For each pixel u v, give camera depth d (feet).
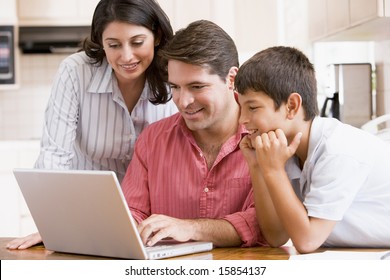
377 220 5.32
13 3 14.34
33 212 5.41
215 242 5.51
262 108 5.08
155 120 7.47
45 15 14.69
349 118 11.34
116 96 7.14
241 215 5.71
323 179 5.04
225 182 6.02
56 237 5.35
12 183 13.19
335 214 4.97
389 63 11.11
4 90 15.79
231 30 14.79
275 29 14.97
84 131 7.39
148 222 5.25
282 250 5.36
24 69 15.80
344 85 11.31
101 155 7.57
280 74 5.07
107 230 4.89
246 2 14.89
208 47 5.41
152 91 7.07
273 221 5.56
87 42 6.96
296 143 5.05
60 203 5.11
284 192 4.97
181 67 5.41
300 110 5.19
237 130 6.03
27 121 15.84
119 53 6.33
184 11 14.67
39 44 14.84
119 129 7.39
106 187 4.69
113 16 6.19
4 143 13.17
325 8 11.79
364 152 5.15
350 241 5.46
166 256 4.94
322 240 4.99
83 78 7.09
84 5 14.73
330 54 13.44
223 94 5.61
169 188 6.17
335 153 5.07
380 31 10.80
